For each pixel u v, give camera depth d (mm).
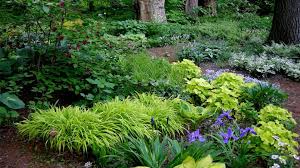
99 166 3871
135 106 4691
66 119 4207
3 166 3785
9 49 5855
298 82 7875
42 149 4129
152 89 5770
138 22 12438
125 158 3734
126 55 7855
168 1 17203
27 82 5074
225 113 4535
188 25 13078
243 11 18844
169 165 3375
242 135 3957
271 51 9367
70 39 5895
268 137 3941
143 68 6594
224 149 3830
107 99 5066
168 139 3861
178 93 5762
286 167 3852
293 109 6160
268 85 6074
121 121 4273
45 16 5508
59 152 3992
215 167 2920
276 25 10352
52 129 4047
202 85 5605
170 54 9648
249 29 13859
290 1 9922
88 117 4277
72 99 5445
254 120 5121
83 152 3973
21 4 5582
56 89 5027
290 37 10086
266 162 4016
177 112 5031
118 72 6004
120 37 10008
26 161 3908
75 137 4012
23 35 6250
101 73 5434
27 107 5102
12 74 5242
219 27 12594
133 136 4246
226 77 5961
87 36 6145
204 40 11008
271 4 19938
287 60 8562
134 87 5680
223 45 10258
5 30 6102
